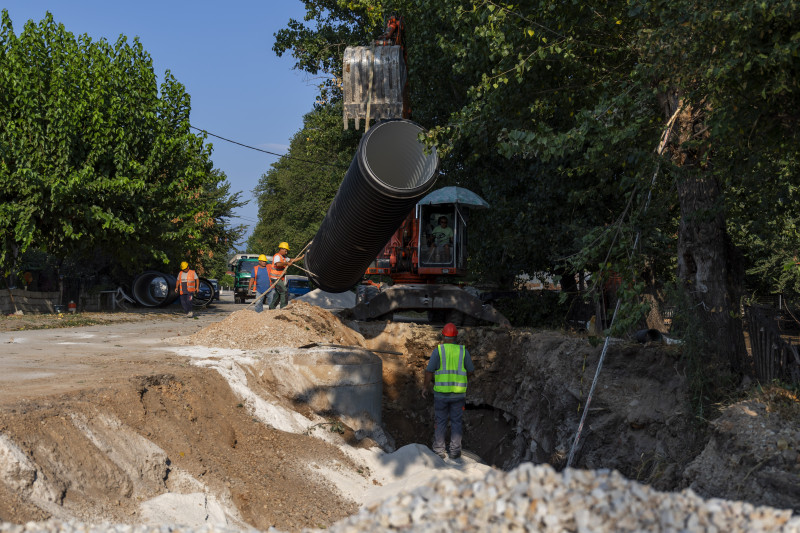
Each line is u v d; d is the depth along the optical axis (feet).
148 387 25.25
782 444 21.04
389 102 43.73
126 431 20.93
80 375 26.25
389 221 39.37
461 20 43.21
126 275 97.09
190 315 79.41
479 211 64.18
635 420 31.19
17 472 15.99
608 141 29.19
